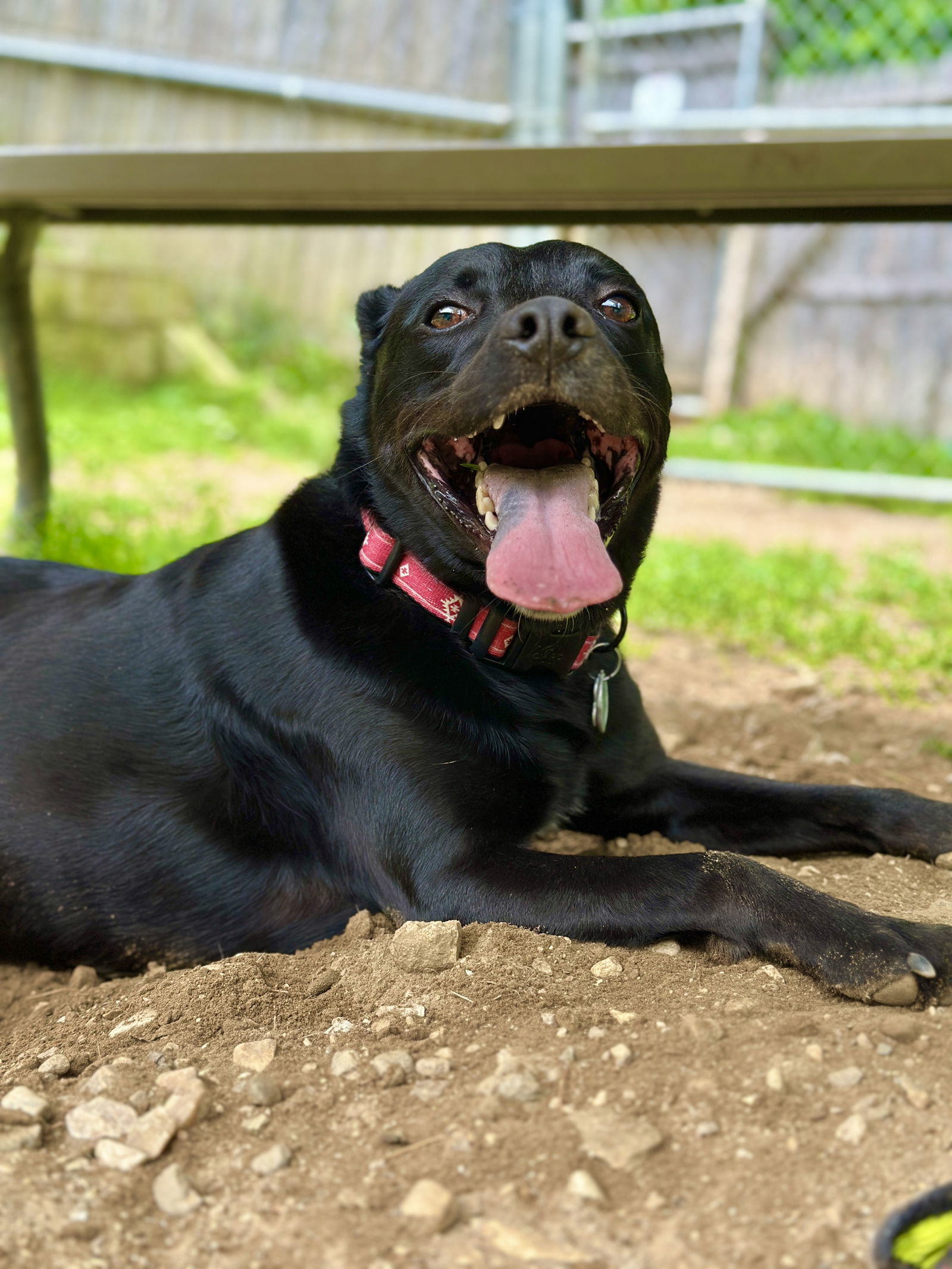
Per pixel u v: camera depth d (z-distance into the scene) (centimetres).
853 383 270
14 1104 44
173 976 55
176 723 62
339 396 289
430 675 58
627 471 60
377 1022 49
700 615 129
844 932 50
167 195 98
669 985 50
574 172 85
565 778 62
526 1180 39
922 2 239
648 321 63
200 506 161
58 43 279
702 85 255
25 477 120
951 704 101
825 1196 37
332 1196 39
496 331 53
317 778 59
